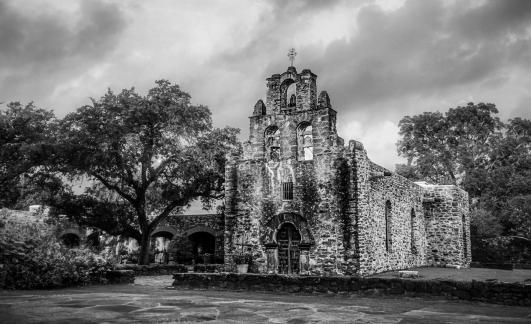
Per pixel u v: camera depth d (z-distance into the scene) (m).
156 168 32.03
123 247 40.88
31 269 18.30
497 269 31.88
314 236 24.89
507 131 50.78
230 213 27.41
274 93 27.58
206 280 19.12
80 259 20.38
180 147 31.17
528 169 47.94
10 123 33.03
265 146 27.27
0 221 19.11
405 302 15.05
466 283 14.87
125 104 30.16
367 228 24.44
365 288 16.33
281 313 12.56
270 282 17.91
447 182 51.28
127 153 29.55
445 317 12.02
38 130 33.84
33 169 33.28
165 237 42.75
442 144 52.47
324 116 25.77
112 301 14.79
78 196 33.03
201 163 30.27
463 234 34.47
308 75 26.92
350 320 11.48
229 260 26.94
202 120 32.56
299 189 25.72
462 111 51.19
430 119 52.78
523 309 13.52
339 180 24.77
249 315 12.18
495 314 12.60
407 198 30.84
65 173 31.88
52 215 33.19
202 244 39.72
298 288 17.31
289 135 26.64
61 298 15.45
